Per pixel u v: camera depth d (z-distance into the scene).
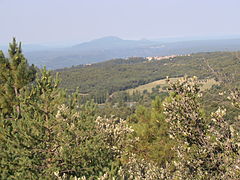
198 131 5.90
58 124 9.12
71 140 9.10
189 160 6.23
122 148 12.41
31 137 8.51
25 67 11.65
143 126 14.87
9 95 10.86
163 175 7.33
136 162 11.19
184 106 6.08
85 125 9.40
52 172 8.48
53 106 9.63
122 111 74.75
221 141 5.63
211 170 5.82
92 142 9.47
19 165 8.65
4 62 11.42
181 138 6.21
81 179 7.59
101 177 7.82
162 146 13.53
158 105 15.63
